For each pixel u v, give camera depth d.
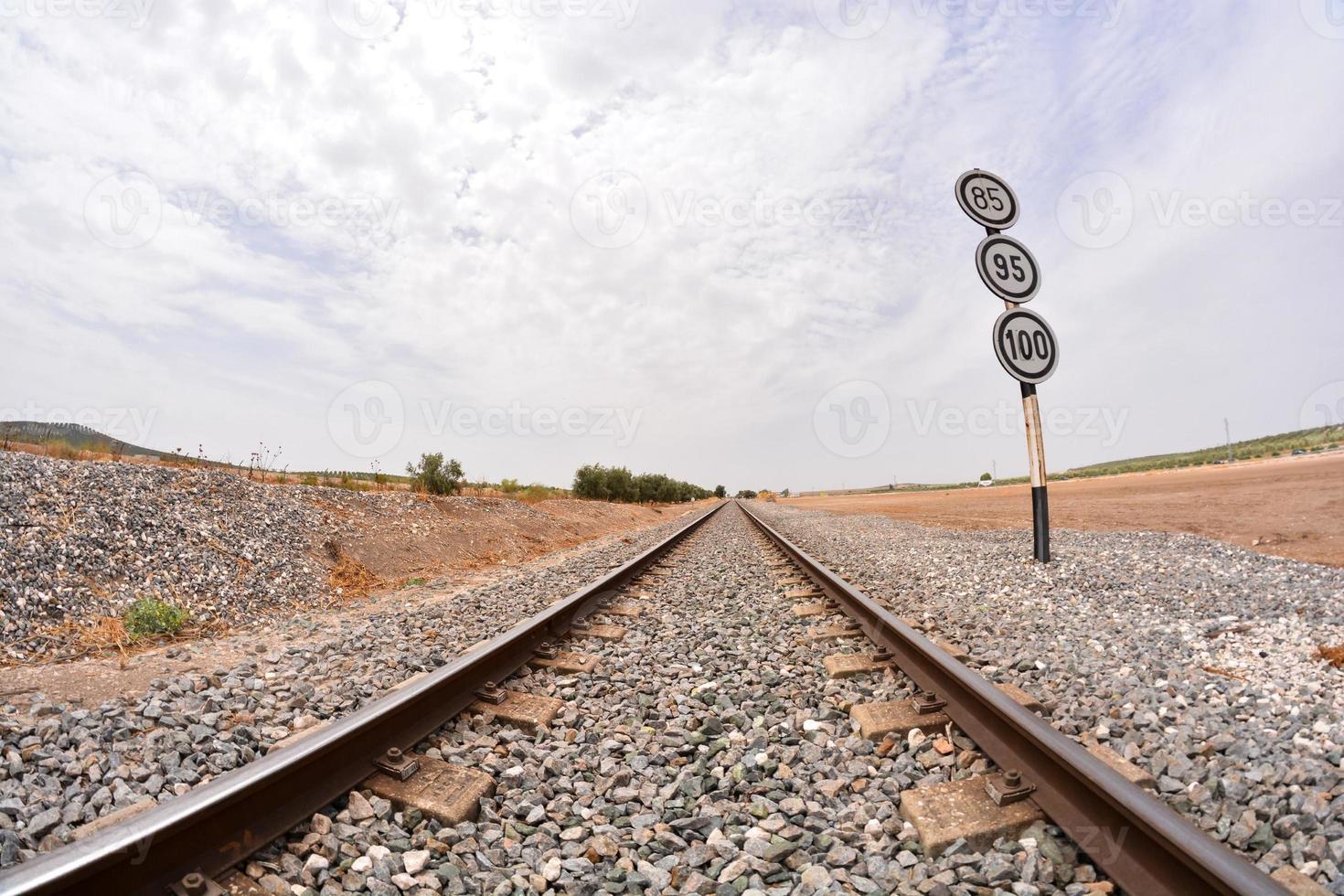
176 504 7.68
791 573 8.62
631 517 28.42
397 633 5.57
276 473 12.75
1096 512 18.64
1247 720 3.27
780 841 2.31
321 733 2.61
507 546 13.18
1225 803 2.46
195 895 1.94
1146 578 7.05
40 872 1.70
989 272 8.67
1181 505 18.69
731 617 5.91
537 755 3.06
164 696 3.71
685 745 3.14
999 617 5.76
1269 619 5.12
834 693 3.79
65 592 5.44
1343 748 2.86
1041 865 2.12
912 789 2.58
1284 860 2.14
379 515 11.16
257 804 2.28
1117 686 3.72
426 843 2.33
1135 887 1.92
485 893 2.12
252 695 3.87
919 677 3.76
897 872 2.14
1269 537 11.09
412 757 2.83
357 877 2.15
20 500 6.23
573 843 2.38
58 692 3.69
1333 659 4.04
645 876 2.18
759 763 2.94
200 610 6.18
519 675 4.20
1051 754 2.38
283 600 7.11
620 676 4.17
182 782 2.74
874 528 17.61
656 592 7.32
